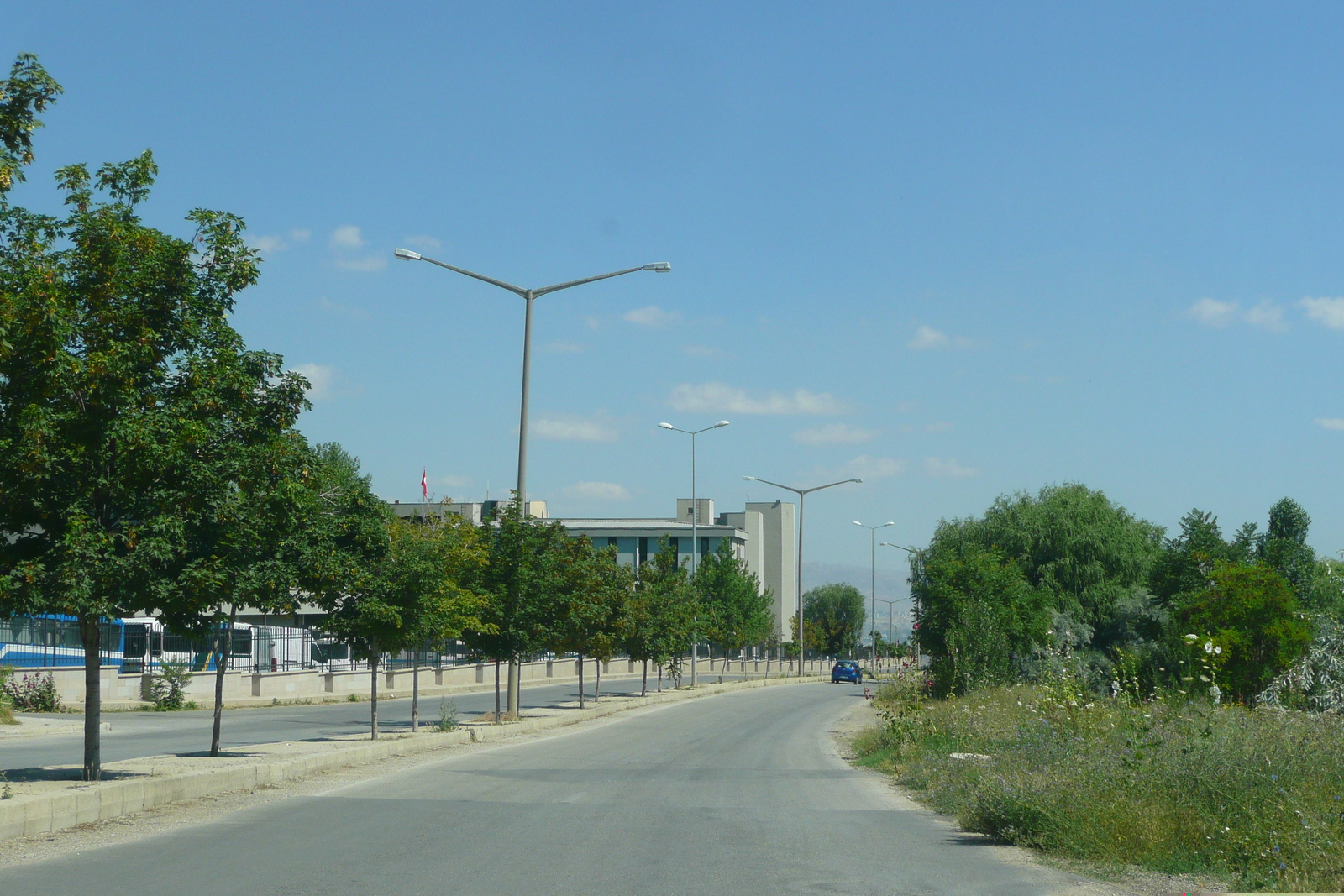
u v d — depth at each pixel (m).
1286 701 22.98
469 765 20.47
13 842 11.25
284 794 15.53
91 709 14.48
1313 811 10.66
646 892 9.16
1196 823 11.46
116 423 12.92
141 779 14.28
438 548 29.66
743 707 44.81
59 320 12.38
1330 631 27.67
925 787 17.61
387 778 17.83
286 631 53.31
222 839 11.61
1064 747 15.98
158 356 13.93
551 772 19.66
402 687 51.66
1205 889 9.72
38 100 13.23
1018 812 12.66
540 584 32.31
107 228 13.52
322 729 29.22
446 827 12.62
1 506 12.84
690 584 70.56
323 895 8.87
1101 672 42.84
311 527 17.67
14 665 36.84
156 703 37.41
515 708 33.56
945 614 44.72
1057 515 52.66
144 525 13.23
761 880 9.78
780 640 122.88
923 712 25.88
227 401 14.17
